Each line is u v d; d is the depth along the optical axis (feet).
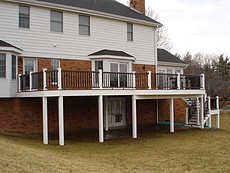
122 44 58.59
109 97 58.65
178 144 39.68
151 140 42.91
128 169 26.22
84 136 46.57
